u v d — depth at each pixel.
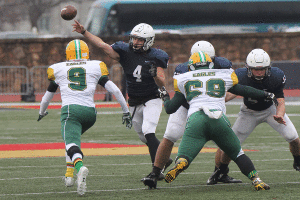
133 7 111.00
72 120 21.53
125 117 22.80
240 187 22.61
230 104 77.94
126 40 103.94
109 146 38.53
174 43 105.81
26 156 33.28
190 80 20.81
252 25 115.19
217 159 23.70
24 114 65.81
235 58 106.94
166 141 22.64
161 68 24.89
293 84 84.19
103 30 109.62
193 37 106.00
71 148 20.59
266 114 24.31
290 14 115.88
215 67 23.59
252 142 40.41
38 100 91.62
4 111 70.31
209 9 113.75
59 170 27.86
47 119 59.91
